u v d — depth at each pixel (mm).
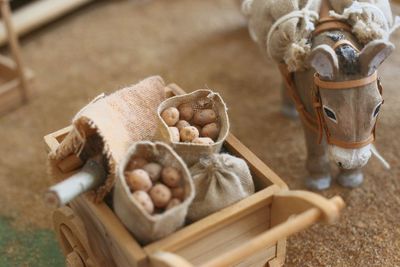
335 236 436
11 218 471
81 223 367
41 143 529
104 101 371
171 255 321
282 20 409
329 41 396
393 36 604
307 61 386
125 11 702
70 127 391
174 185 337
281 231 322
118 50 628
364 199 458
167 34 652
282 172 483
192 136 358
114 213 345
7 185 496
